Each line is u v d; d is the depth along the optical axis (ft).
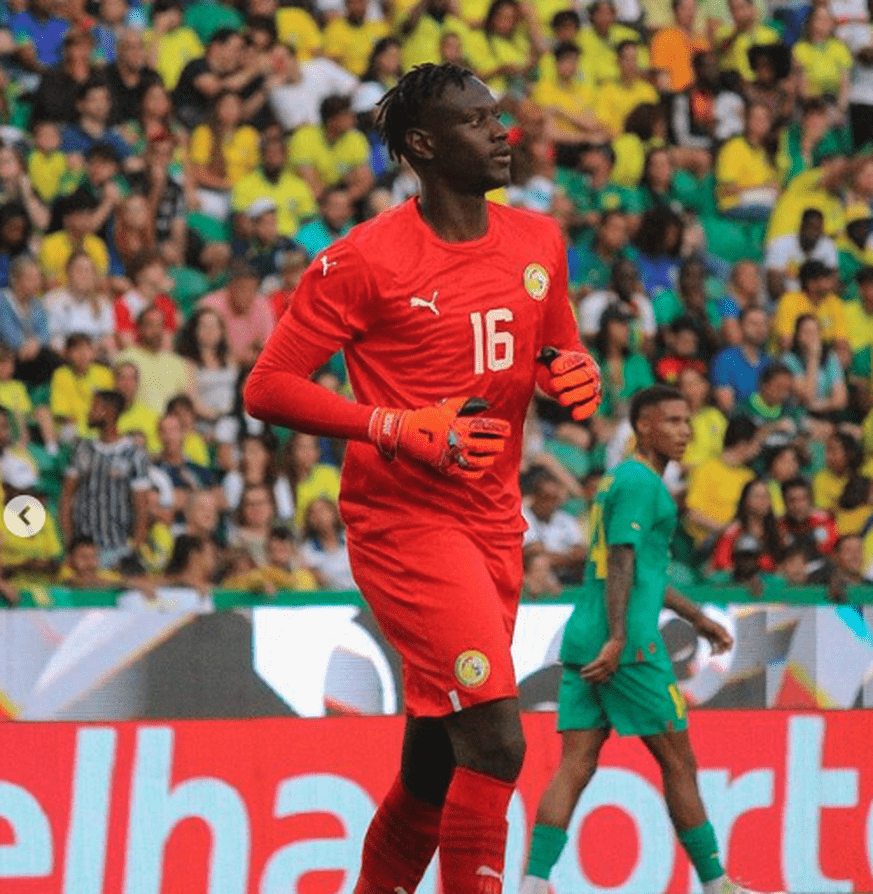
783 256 143.43
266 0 132.16
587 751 72.79
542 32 144.36
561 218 134.82
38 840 71.56
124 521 106.11
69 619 76.54
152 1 128.88
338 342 44.16
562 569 116.37
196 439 112.78
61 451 108.47
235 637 78.54
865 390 140.97
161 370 113.39
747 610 86.48
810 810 84.79
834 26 155.43
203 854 74.28
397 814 48.78
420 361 43.98
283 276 122.93
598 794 80.79
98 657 76.79
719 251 142.72
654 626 72.59
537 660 82.12
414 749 47.47
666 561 74.33
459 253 44.09
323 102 130.00
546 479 117.08
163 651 77.61
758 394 132.05
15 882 70.95
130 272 117.39
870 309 144.05
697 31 150.41
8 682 75.31
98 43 125.18
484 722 43.47
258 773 75.46
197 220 123.85
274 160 127.03
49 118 119.65
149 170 121.19
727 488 123.13
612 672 71.00
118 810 73.05
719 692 85.56
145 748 73.72
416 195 45.70
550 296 46.19
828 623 88.07
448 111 43.42
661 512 73.00
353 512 45.65
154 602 102.53
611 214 133.69
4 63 122.42
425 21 138.00
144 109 123.13
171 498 109.60
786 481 124.67
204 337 115.34
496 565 45.34
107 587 102.32
